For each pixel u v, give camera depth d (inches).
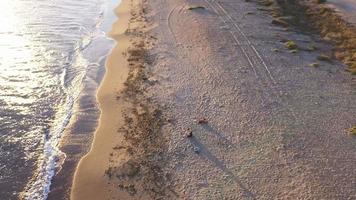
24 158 882.1
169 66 1216.2
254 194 783.7
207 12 1627.7
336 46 1381.6
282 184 807.7
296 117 1003.9
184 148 893.8
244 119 989.2
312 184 810.2
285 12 1651.1
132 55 1291.8
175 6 1690.5
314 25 1540.4
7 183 815.1
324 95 1101.1
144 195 781.3
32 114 1019.3
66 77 1184.8
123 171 836.6
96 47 1369.3
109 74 1201.4
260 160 864.9
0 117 995.9
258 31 1465.3
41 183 819.4
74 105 1064.8
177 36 1413.6
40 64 1235.2
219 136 931.3
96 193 790.5
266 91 1103.6
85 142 935.0
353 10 1684.3
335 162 868.6
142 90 1101.7
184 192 785.6
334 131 962.7
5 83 1127.6
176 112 1011.9
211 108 1027.9
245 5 1723.7
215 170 837.2
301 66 1240.2
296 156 879.1
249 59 1263.5
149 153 880.9
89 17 1614.2
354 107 1057.5
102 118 1009.5
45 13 1604.3
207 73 1178.6
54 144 926.4
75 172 844.6
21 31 1425.9
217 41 1375.5
